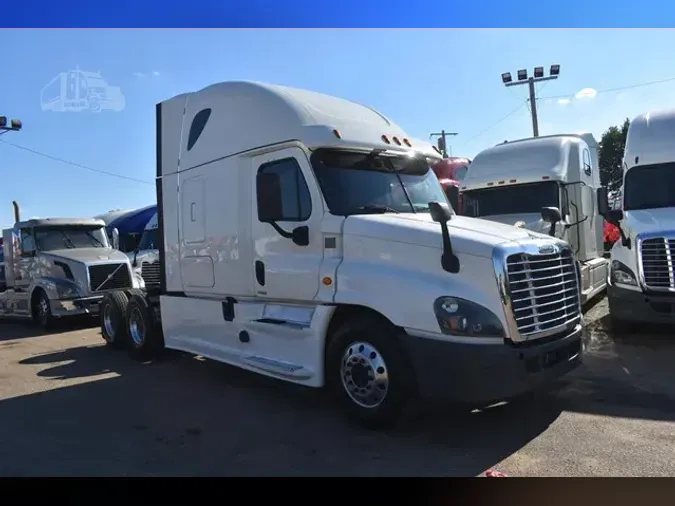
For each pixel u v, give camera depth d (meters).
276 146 5.75
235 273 6.32
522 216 10.62
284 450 4.63
